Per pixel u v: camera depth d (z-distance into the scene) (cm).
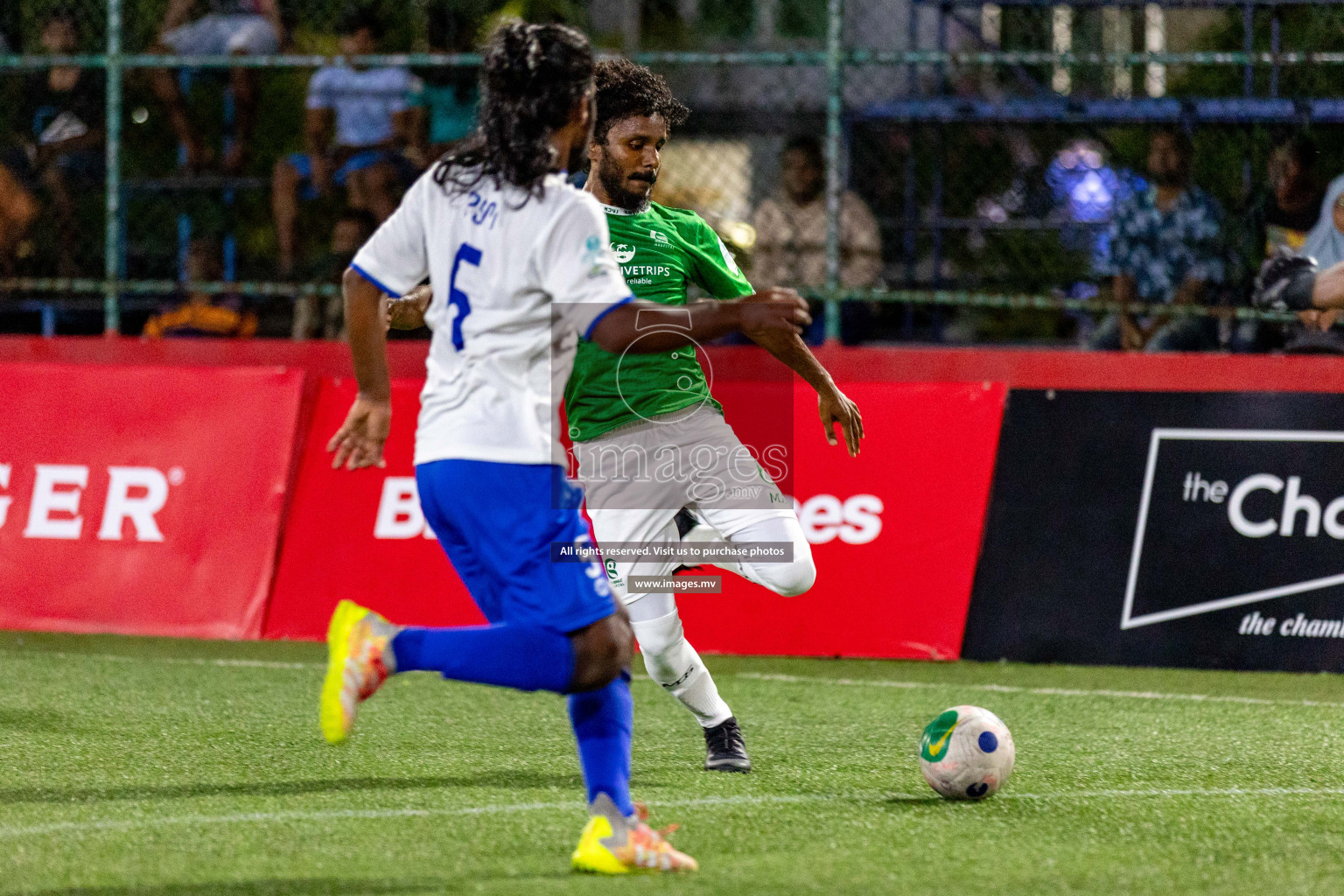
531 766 1459
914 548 2194
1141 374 2283
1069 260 2705
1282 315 2391
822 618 2188
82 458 2333
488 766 1458
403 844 1159
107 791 1342
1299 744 1606
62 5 3003
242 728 1642
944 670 2094
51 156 2911
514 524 1005
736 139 2944
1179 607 2131
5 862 1102
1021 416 2214
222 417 2320
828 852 1137
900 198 2755
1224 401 2159
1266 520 2127
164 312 2927
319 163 2841
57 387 2358
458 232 1025
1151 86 2911
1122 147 2650
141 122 3061
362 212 2788
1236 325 2528
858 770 1467
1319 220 2512
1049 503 2188
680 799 1330
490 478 1005
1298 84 2645
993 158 2728
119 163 2602
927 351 2333
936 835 1197
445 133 2817
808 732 1664
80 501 2323
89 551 2309
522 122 1005
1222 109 2547
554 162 1013
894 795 1349
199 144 3044
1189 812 1285
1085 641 2145
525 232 1000
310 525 2284
